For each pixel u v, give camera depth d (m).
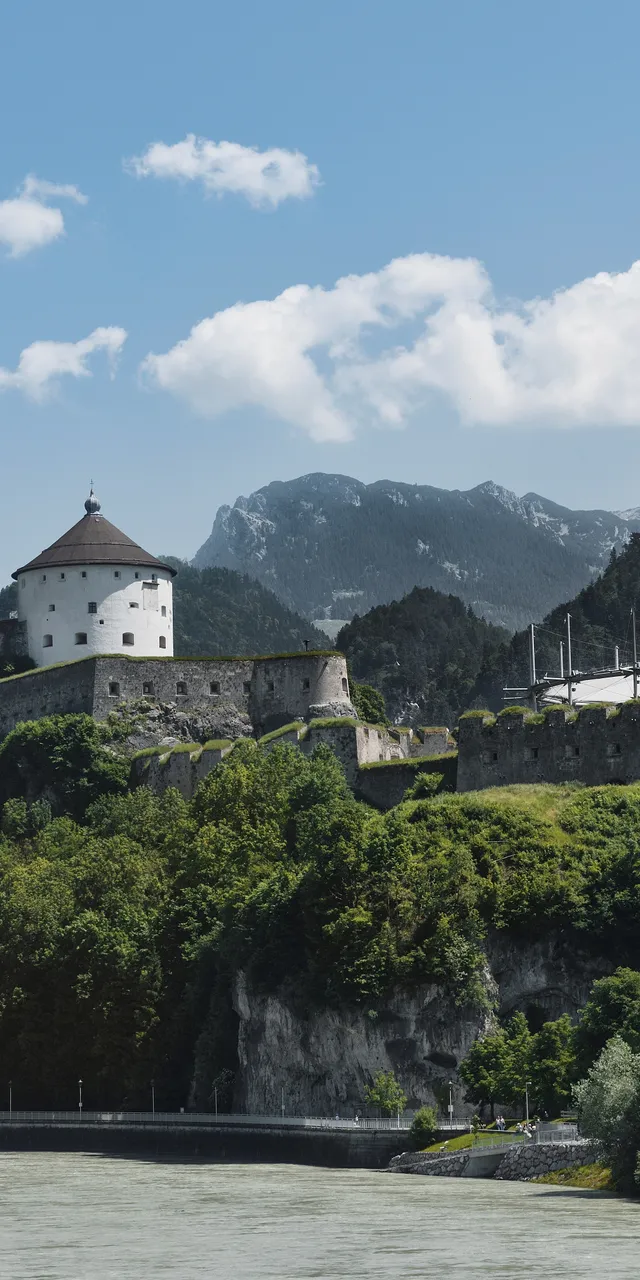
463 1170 145.75
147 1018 188.75
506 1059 158.38
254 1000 177.88
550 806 188.50
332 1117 167.38
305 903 176.00
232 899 188.12
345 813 183.12
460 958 168.50
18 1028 199.12
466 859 174.75
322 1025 171.62
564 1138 141.75
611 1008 148.88
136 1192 139.75
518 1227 115.75
